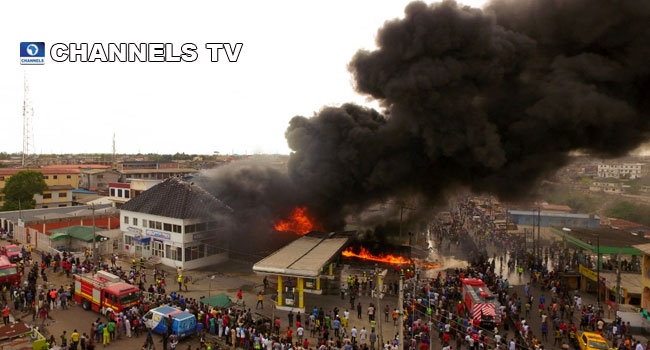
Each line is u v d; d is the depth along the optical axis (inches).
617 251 1637.6
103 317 1246.9
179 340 1101.1
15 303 1277.1
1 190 3309.5
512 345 1040.2
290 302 1348.4
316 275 1284.4
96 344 1077.8
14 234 2219.5
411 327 1133.1
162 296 1366.9
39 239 2026.3
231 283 1616.6
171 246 1812.3
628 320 1214.3
